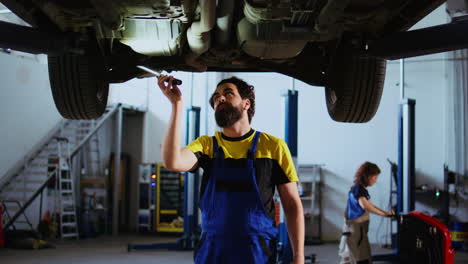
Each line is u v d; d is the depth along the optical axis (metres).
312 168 10.37
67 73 3.22
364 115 3.46
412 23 3.06
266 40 2.86
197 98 10.80
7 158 9.43
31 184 9.84
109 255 7.59
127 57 3.49
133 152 12.21
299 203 1.72
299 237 1.70
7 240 8.59
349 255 4.87
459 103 9.86
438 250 4.32
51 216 10.54
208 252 1.61
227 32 3.04
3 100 9.34
